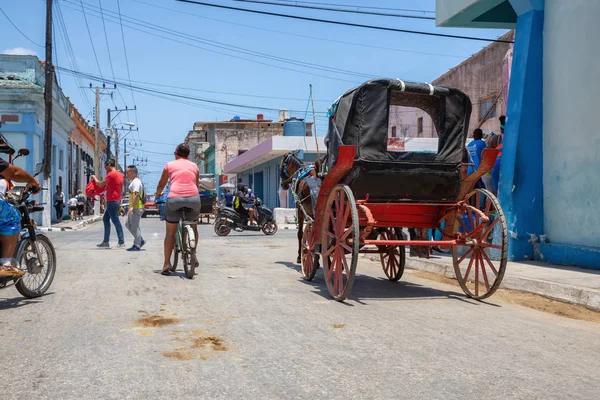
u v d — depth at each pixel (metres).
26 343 4.34
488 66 23.61
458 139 6.55
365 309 5.93
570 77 8.82
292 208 27.91
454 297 6.90
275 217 27.11
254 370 3.73
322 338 4.60
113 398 3.20
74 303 5.95
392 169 6.30
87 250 11.95
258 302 6.14
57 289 6.84
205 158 68.12
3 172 5.86
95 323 5.02
